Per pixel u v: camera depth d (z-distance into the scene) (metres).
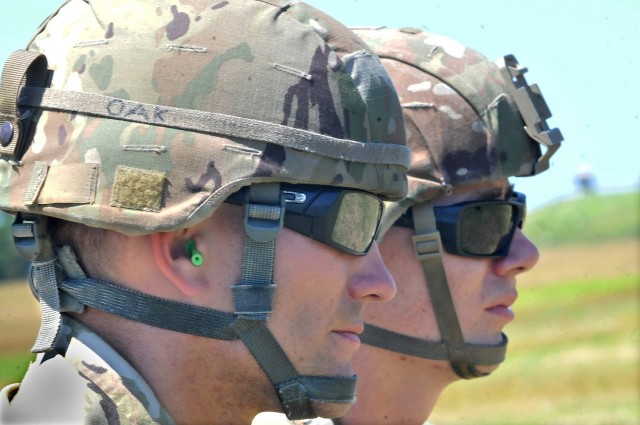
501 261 5.27
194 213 3.11
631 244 27.03
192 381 3.32
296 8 3.44
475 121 5.16
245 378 3.35
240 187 3.17
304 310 3.36
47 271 3.29
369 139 3.40
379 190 3.45
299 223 3.32
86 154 3.16
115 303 3.26
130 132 3.15
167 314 3.26
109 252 3.26
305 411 3.41
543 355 16.23
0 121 3.29
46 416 3.26
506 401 13.55
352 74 3.42
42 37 3.47
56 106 3.24
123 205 3.12
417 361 5.15
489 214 5.22
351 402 3.49
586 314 19.70
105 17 3.32
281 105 3.23
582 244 27.17
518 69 5.26
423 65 5.24
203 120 3.16
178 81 3.19
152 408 3.19
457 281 5.16
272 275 3.29
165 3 3.31
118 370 3.21
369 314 5.06
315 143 3.25
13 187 3.27
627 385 13.68
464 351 5.18
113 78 3.21
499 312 5.32
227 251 3.27
